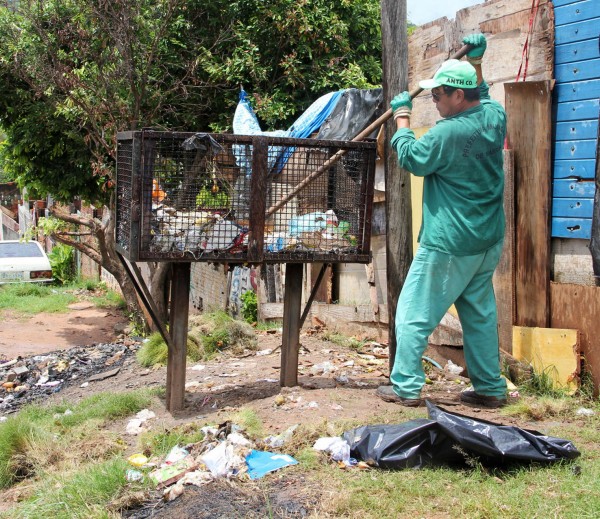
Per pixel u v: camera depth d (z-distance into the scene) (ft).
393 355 19.95
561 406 16.85
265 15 38.01
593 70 17.88
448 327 22.27
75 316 53.78
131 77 35.37
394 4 18.66
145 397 20.81
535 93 18.85
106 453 16.69
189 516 12.53
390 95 18.89
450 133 15.79
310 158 18.11
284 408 17.71
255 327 33.55
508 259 19.69
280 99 37.96
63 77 35.42
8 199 108.68
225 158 17.26
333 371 22.33
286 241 18.06
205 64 37.91
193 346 27.20
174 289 18.74
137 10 35.27
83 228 68.74
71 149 41.68
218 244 17.39
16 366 33.30
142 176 16.72
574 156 18.37
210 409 18.90
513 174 19.45
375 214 26.03
